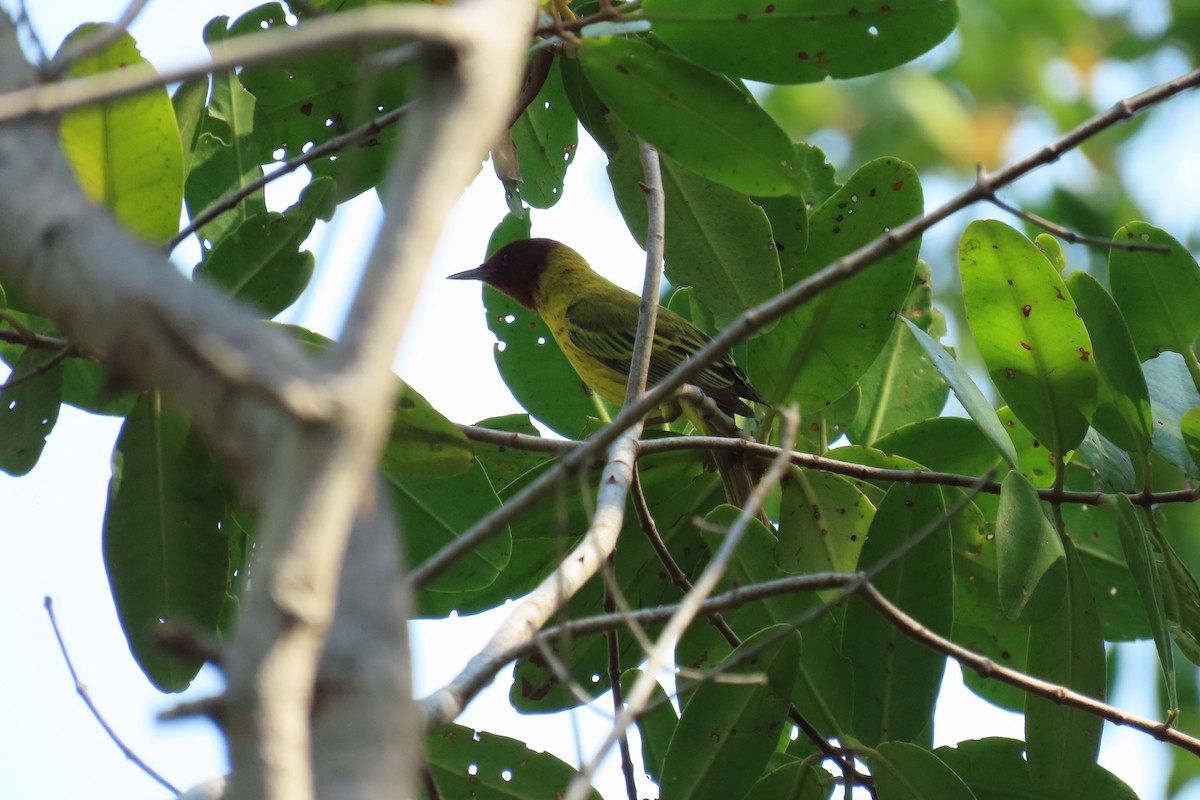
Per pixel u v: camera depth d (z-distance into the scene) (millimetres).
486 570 8641
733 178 7406
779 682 7891
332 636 2643
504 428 10203
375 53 9297
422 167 3045
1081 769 8383
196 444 8055
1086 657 8484
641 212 9852
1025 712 8500
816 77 7395
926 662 8430
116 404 8875
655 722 8680
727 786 7891
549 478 5461
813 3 7168
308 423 2549
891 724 8445
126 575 8102
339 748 2553
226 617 8984
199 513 8148
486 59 3197
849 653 8508
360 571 2732
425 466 7480
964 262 8758
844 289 9586
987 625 10117
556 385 11523
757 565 9156
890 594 8484
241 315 2707
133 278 2721
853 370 9703
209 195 9297
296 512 2502
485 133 3172
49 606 5711
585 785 4191
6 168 3051
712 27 7254
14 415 8414
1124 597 10070
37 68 3926
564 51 8477
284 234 8477
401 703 2641
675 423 13594
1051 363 8828
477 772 8406
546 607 5727
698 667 9305
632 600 9617
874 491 9961
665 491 9977
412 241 2932
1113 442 9062
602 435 5559
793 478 9180
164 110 6742
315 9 8148
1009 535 8125
